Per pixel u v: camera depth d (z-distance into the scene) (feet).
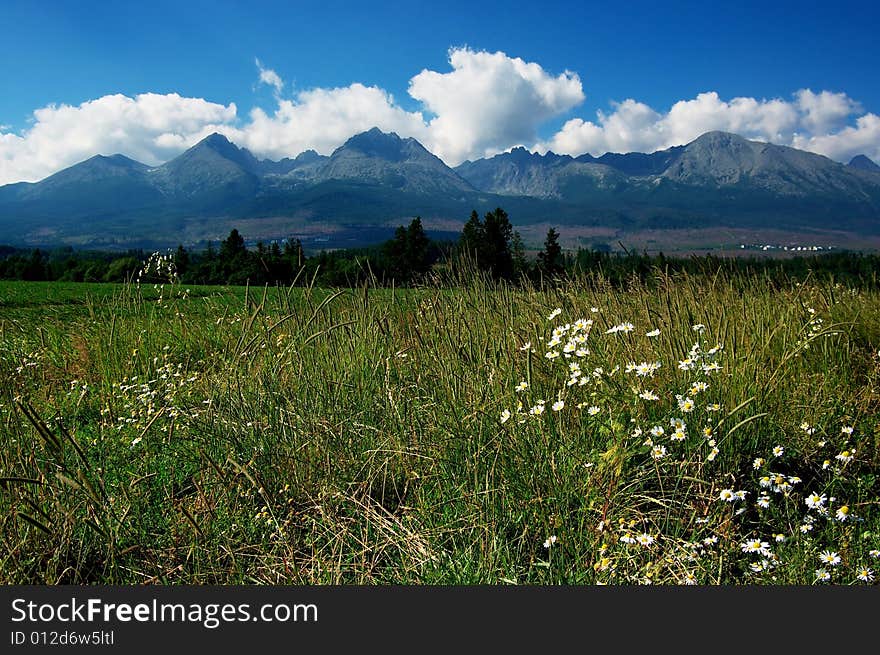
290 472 10.98
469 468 10.12
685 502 9.38
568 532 8.80
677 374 11.69
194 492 10.87
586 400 10.92
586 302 16.19
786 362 13.53
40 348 20.62
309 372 14.19
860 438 11.09
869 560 8.26
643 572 8.04
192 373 17.07
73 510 9.06
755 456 10.51
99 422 13.78
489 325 15.29
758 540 8.31
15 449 10.86
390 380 13.56
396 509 10.15
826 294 19.98
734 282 19.34
